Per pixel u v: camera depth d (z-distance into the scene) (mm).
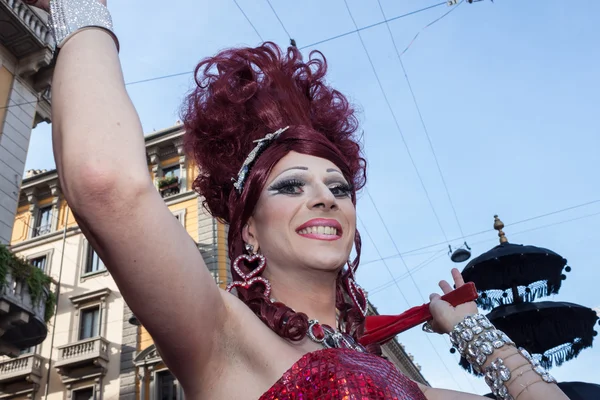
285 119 1751
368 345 2027
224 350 1160
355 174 1968
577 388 3000
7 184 10273
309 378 1142
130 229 940
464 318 2053
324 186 1513
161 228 976
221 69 1866
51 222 20359
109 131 956
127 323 17422
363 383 1139
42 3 1164
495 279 3525
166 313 1014
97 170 916
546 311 3258
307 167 1544
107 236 936
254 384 1147
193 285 1035
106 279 18453
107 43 1092
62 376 16953
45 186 20891
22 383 17203
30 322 10555
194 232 17609
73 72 1013
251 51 1901
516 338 3316
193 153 1799
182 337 1058
